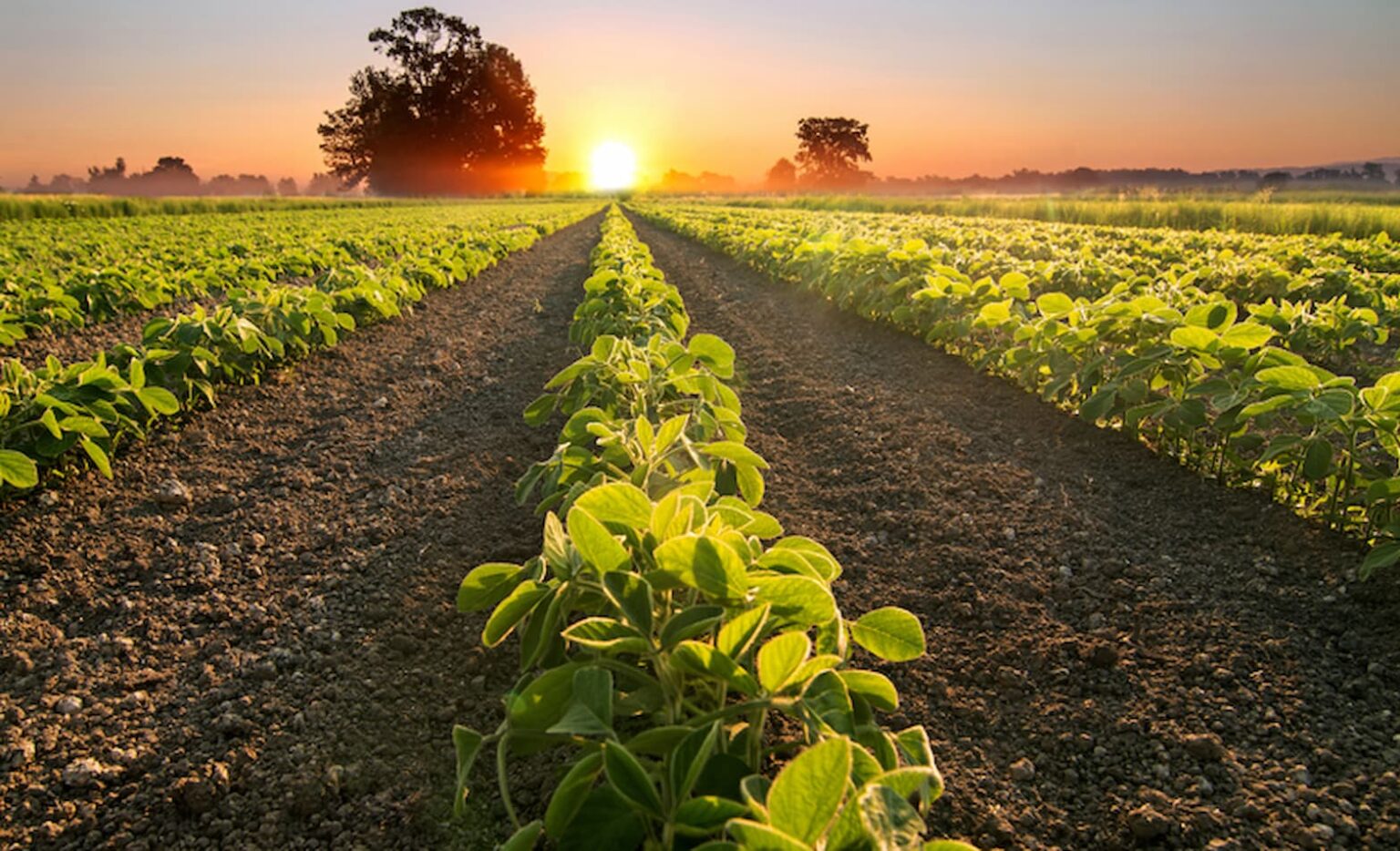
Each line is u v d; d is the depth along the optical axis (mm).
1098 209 25531
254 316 6684
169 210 37375
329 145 89875
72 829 2209
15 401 4227
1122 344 4941
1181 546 3693
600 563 1680
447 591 3455
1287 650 2854
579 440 3094
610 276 6445
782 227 18688
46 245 16281
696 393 3693
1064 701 2678
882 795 1044
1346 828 2064
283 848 2135
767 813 1081
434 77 89562
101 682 2846
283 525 4129
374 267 14352
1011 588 3393
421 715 2646
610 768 1329
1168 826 2113
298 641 3086
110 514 4172
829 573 2014
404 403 6348
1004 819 2180
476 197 91000
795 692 1560
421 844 2123
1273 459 3738
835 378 6836
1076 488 4379
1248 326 4016
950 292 7164
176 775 2396
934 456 4930
